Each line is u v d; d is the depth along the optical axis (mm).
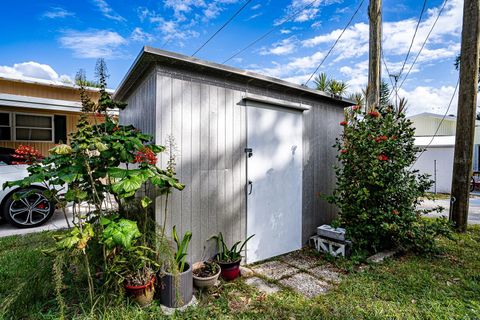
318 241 3688
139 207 2562
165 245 2242
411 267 3045
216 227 2967
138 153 2260
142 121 3064
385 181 3523
